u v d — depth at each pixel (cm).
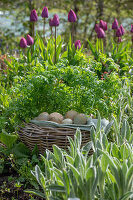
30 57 345
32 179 204
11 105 234
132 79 340
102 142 188
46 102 243
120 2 684
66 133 215
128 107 287
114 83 240
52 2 671
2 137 223
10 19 680
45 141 220
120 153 178
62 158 177
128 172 147
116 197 155
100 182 155
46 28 651
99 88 234
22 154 228
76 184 146
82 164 158
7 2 658
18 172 216
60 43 363
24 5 664
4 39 639
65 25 684
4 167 228
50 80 228
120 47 413
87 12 685
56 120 226
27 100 231
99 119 210
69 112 233
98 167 151
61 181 163
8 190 196
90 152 228
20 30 670
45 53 354
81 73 239
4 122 236
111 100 250
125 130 215
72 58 343
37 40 373
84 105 234
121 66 394
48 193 165
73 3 676
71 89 235
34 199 189
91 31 701
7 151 228
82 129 216
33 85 228
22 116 232
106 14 709
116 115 262
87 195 143
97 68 263
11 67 342
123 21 725
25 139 231
